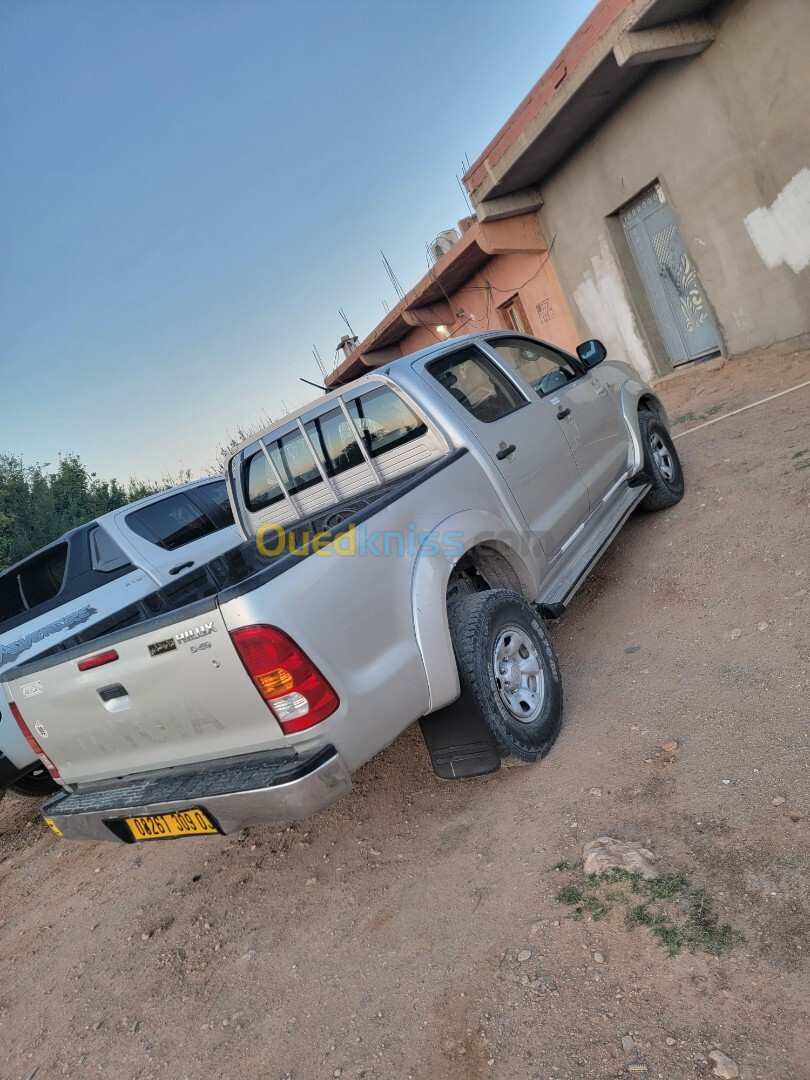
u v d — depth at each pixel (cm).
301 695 259
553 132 920
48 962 363
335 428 425
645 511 577
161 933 347
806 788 254
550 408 462
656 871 246
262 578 259
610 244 1016
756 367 848
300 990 271
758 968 201
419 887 296
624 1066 191
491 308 1360
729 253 851
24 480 1639
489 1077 204
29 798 560
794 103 713
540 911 253
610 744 329
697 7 736
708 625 386
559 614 395
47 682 315
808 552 402
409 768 391
